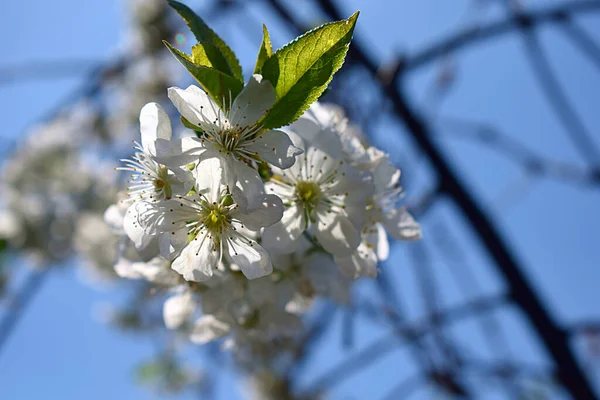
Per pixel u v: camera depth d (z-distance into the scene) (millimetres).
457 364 690
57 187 1230
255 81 434
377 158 470
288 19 777
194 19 440
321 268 471
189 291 476
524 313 731
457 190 773
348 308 510
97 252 1128
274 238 454
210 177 440
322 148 459
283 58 439
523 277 740
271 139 440
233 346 491
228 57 444
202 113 440
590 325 697
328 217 457
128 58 812
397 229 473
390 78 696
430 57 711
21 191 1223
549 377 737
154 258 469
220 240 446
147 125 439
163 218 441
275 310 474
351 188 457
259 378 1068
